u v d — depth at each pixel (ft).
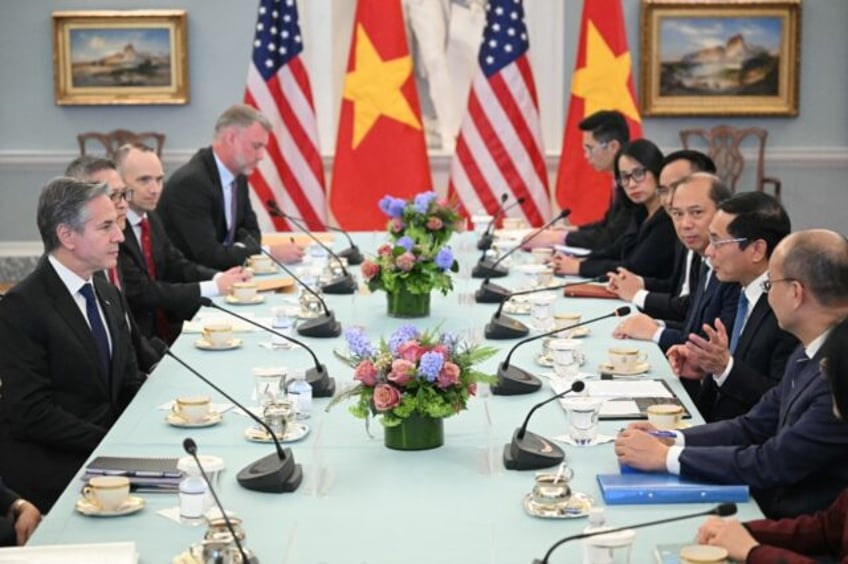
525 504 8.71
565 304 16.25
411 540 8.16
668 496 8.82
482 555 7.90
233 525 7.88
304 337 14.15
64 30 28.45
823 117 28.96
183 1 28.58
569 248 20.49
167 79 28.68
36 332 11.93
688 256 16.24
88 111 28.84
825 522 8.27
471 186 26.22
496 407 11.20
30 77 28.68
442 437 10.15
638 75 28.76
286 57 26.40
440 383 9.79
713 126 28.96
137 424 10.77
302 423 10.79
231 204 20.18
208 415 10.80
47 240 12.18
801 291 9.27
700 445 9.88
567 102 28.78
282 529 8.39
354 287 16.90
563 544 8.04
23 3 28.48
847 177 29.27
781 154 28.99
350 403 11.41
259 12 26.18
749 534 8.04
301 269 18.40
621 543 7.43
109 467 9.27
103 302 12.64
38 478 11.76
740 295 12.98
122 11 28.43
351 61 26.21
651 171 18.10
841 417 7.95
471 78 28.99
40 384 11.82
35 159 28.84
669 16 28.45
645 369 12.33
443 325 14.66
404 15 28.71
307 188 26.53
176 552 8.00
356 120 26.20
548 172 29.01
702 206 14.06
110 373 12.48
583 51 26.03
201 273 18.44
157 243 18.02
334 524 8.46
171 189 19.61
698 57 28.60
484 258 18.47
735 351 12.14
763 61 28.63
